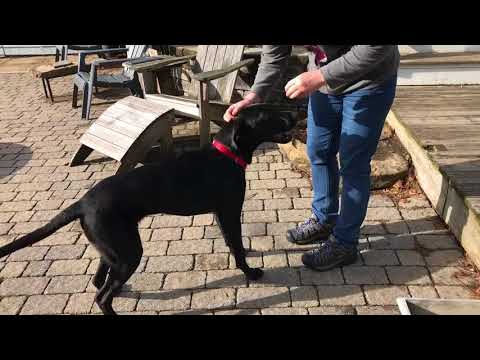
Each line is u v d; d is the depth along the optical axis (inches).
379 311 95.9
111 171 166.2
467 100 171.0
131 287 106.5
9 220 136.9
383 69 86.7
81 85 218.7
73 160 169.9
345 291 102.3
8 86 286.7
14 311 100.7
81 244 123.5
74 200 146.6
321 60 91.7
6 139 199.3
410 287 102.0
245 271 105.4
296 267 111.0
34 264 115.9
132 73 217.6
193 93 196.9
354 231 105.4
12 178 163.3
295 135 159.6
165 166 94.5
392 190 140.4
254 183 151.3
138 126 152.1
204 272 110.6
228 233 100.8
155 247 120.3
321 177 111.2
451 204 116.9
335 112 100.0
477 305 80.6
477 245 103.4
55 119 223.3
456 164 122.7
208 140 168.7
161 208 94.4
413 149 140.6
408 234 119.8
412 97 177.8
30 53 368.8
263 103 105.8
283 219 130.4
